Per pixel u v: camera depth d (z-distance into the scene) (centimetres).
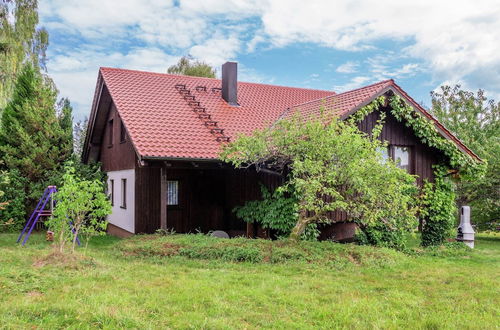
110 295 665
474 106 2366
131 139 1302
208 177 1625
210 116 1586
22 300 624
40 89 1725
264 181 1377
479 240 1816
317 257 1005
